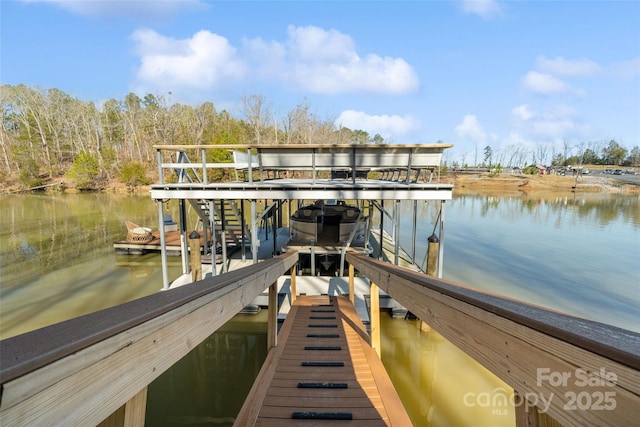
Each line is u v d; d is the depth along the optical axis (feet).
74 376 1.68
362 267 9.95
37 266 27.73
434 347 15.56
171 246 30.12
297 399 6.59
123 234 40.19
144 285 23.34
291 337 10.35
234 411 11.39
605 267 29.19
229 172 85.61
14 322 17.89
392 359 14.61
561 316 2.11
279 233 34.99
